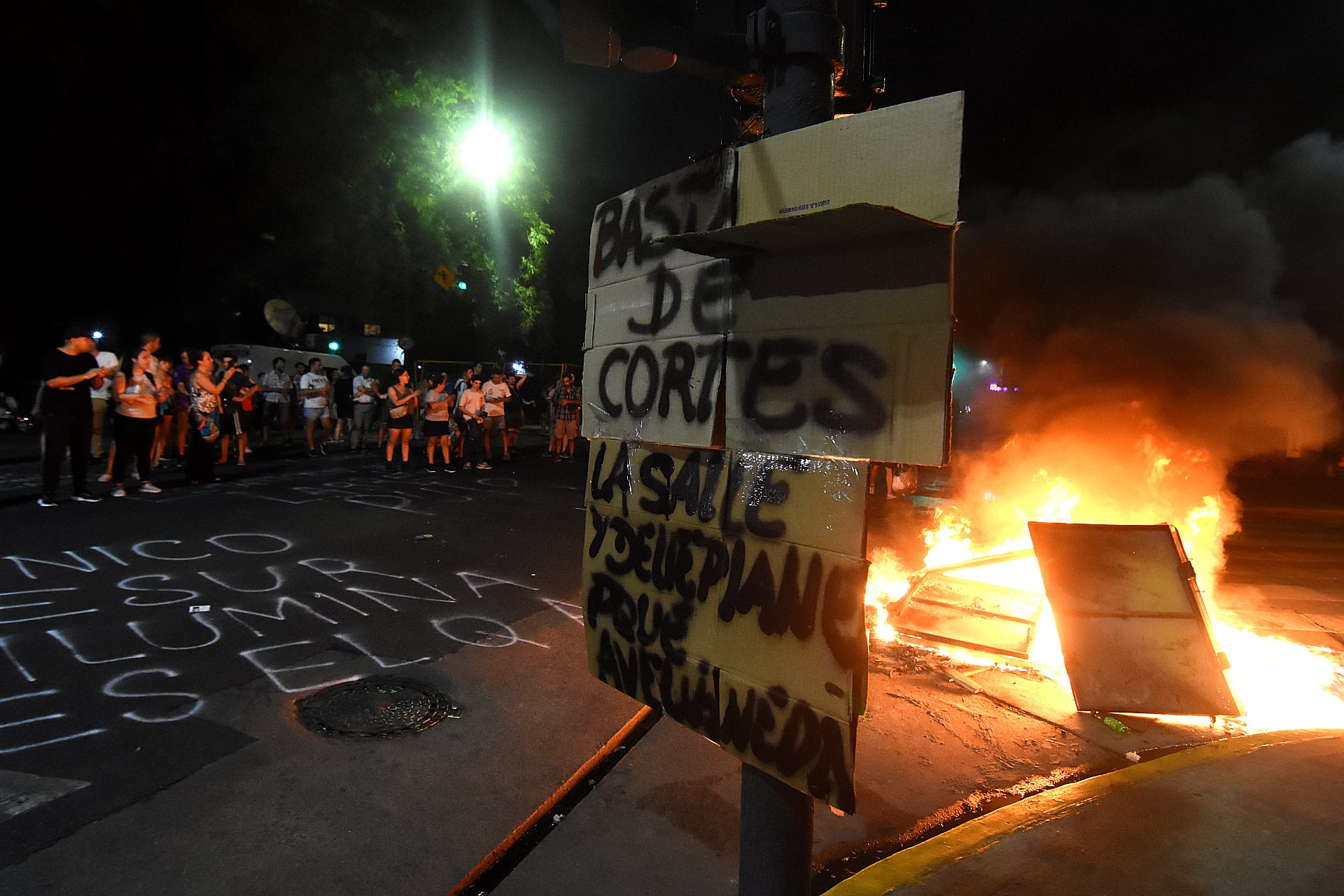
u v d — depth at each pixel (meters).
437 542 7.17
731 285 1.74
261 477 10.46
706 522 1.82
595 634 2.13
